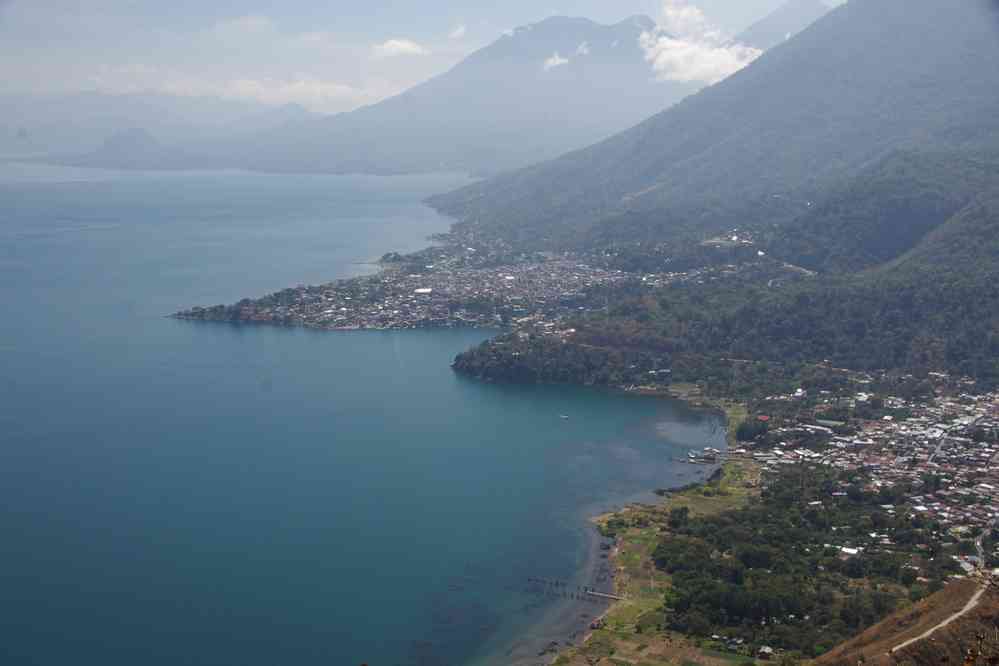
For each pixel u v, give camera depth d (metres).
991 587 188.75
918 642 171.88
